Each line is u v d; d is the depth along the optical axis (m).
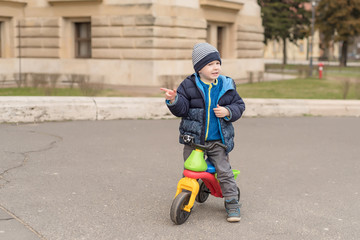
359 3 46.09
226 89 3.99
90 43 20.33
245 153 6.94
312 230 3.99
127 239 3.68
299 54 80.19
